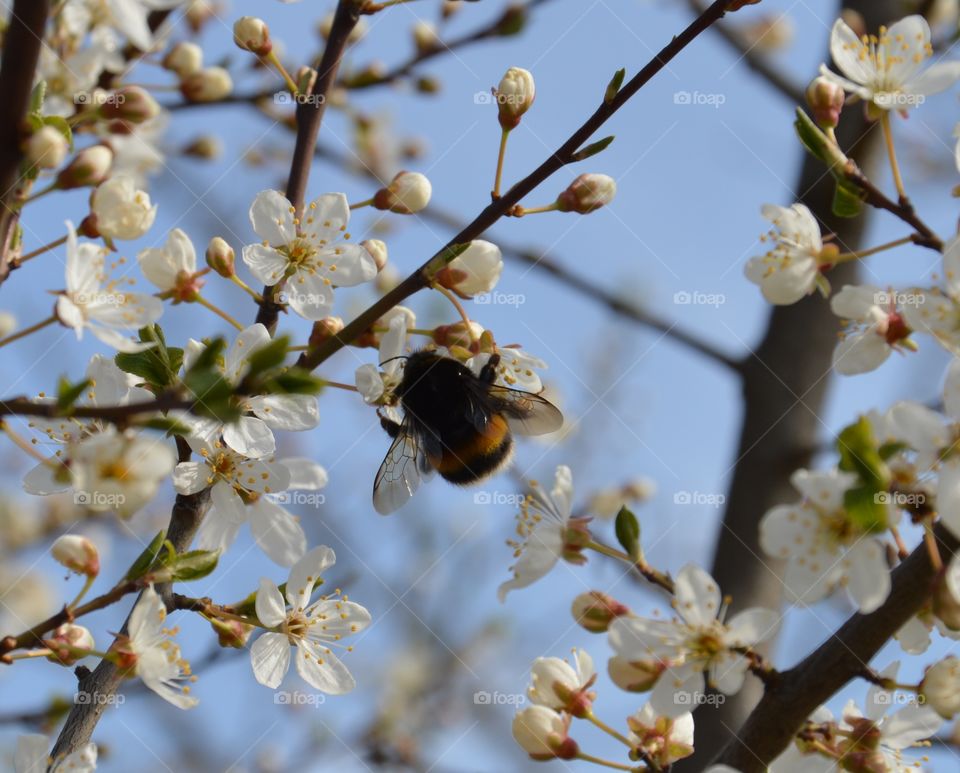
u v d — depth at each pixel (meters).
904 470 0.65
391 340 0.68
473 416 0.71
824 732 0.66
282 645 0.68
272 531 0.68
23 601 0.82
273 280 0.68
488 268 0.68
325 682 0.67
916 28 0.68
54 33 0.72
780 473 0.76
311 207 0.69
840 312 0.68
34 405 0.63
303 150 0.70
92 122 0.72
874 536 0.65
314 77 0.70
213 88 0.76
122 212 0.66
